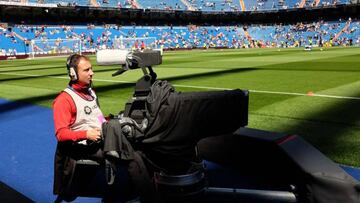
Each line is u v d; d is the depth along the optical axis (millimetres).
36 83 15125
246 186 3977
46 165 4973
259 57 30344
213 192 3336
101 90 12102
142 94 3066
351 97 9281
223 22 72062
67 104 3252
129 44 53844
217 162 4664
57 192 3373
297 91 10633
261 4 68000
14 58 44062
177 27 65812
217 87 12086
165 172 2961
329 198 3057
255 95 10164
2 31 48156
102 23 61781
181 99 2723
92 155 3240
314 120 6879
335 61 23047
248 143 4066
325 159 3336
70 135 3072
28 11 53719
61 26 55219
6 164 5047
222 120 2873
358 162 4574
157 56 3049
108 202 3764
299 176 3293
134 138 2877
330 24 61750
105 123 2930
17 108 9320
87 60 3361
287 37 64312
